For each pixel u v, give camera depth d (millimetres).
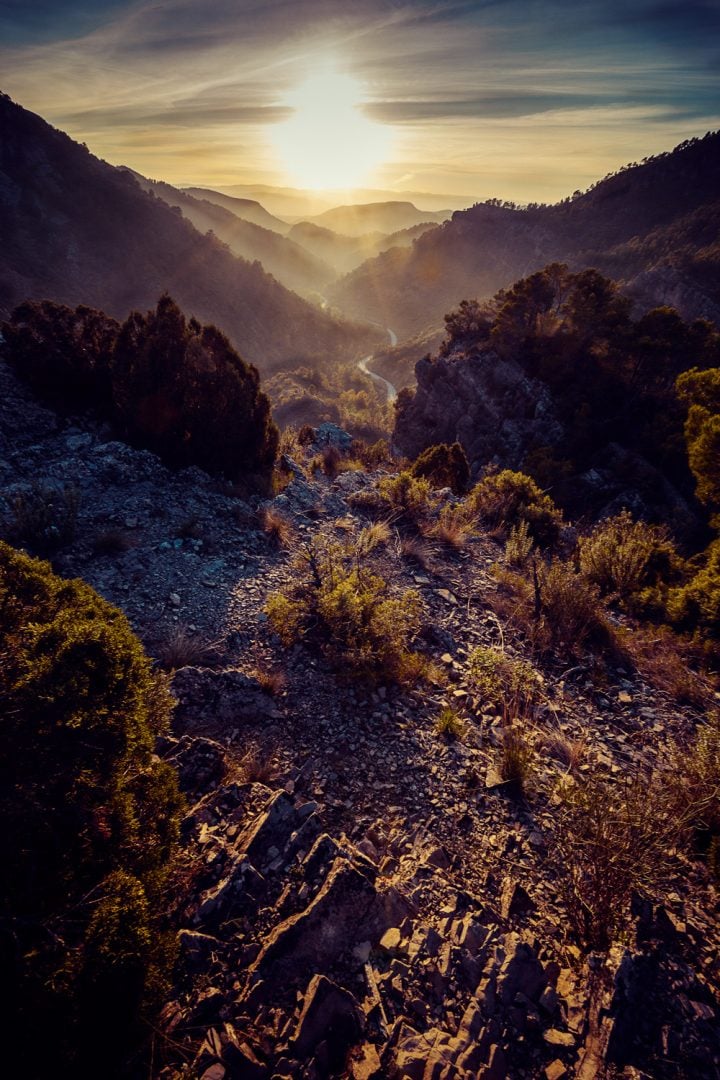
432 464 19578
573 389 51188
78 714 3232
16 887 3012
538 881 4457
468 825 5000
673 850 4625
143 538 9922
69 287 175125
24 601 4086
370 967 3502
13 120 194375
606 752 6156
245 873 3988
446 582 10094
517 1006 3336
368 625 7469
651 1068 3014
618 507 37531
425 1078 2900
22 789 3137
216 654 7223
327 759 5738
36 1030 2629
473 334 68250
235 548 10273
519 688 7105
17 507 9227
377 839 4801
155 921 3514
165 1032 3002
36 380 13438
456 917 3980
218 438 13031
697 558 14875
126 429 13055
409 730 6246
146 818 3822
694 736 6539
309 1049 3029
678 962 3684
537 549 11062
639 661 8258
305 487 14234
